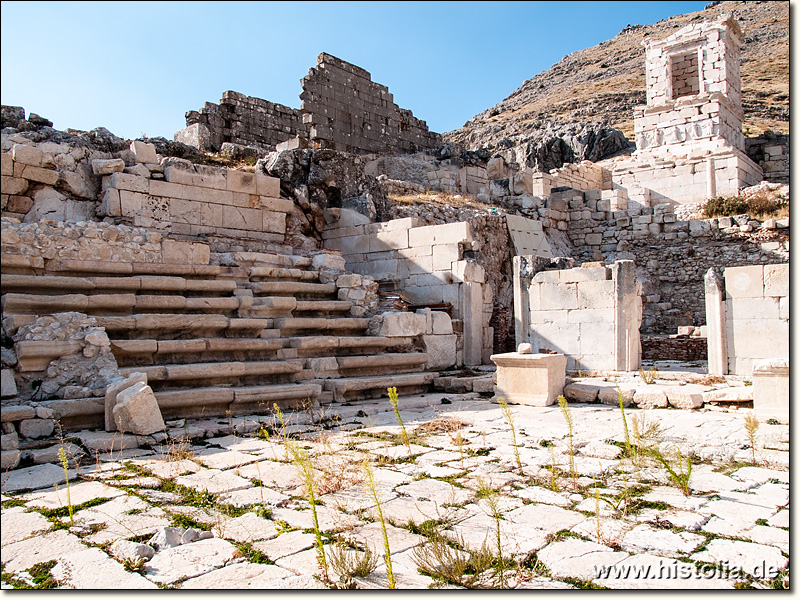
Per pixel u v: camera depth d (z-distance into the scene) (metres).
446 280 15.52
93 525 4.78
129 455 6.95
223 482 5.89
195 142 24.78
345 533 4.62
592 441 7.54
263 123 27.03
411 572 3.93
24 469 6.40
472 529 4.66
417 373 12.55
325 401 10.59
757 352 12.50
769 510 5.03
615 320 13.70
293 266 14.49
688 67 30.86
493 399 11.10
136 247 11.82
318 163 18.05
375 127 30.52
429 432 8.29
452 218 20.12
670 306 24.20
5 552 4.27
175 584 3.75
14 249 10.08
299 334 12.01
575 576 3.82
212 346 9.87
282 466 6.48
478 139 64.38
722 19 28.73
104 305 9.60
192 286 11.24
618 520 4.81
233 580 3.80
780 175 29.97
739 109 30.16
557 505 5.20
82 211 13.62
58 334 8.47
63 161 13.48
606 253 26.06
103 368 8.41
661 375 12.80
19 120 16.52
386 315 12.98
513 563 4.01
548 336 14.62
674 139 28.61
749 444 7.32
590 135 43.94
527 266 15.04
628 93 62.97
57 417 7.47
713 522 4.76
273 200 16.34
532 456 6.89
